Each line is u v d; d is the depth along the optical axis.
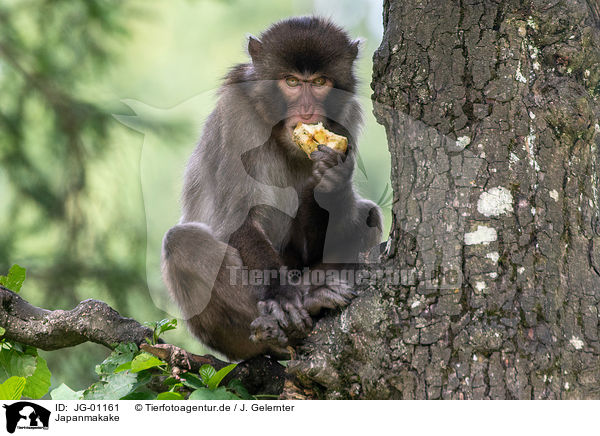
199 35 24.61
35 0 15.07
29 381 7.55
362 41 8.72
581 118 5.97
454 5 6.25
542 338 5.47
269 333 6.54
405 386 5.66
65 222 14.49
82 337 7.48
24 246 14.59
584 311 5.67
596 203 6.15
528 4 6.18
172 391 6.35
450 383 5.50
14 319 7.50
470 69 6.10
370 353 5.89
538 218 5.76
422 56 6.23
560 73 6.14
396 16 6.43
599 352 5.55
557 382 5.41
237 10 24.69
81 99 14.96
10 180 14.37
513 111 5.97
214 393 6.20
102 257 14.47
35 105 14.65
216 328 8.06
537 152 5.92
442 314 5.67
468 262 5.72
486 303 5.60
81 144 14.65
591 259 5.84
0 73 14.62
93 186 14.70
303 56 8.10
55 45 15.10
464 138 5.99
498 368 5.43
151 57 23.47
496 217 5.76
